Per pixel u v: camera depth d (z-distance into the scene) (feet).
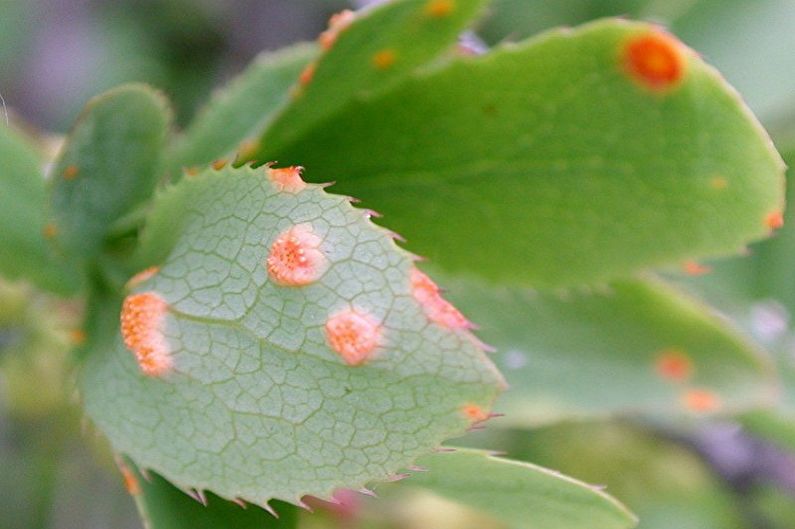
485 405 0.43
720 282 0.76
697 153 0.51
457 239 0.53
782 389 0.67
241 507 0.48
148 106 0.52
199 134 0.54
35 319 0.60
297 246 0.44
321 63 0.50
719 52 0.75
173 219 0.48
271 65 0.55
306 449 0.45
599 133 0.51
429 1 0.50
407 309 0.44
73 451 0.72
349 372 0.44
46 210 0.52
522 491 0.47
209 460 0.46
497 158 0.52
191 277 0.46
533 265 0.53
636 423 0.72
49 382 0.63
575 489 0.46
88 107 0.51
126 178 0.52
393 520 0.69
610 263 0.52
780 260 0.76
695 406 0.58
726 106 0.50
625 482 0.72
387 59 0.51
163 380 0.46
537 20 0.86
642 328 0.58
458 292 0.57
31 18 1.12
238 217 0.46
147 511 0.47
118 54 1.09
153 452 0.46
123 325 0.47
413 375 0.44
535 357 0.58
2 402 0.65
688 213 0.51
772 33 0.75
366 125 0.52
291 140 0.52
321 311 0.44
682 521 0.73
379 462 0.44
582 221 0.52
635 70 0.50
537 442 0.71
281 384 0.45
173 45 1.09
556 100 0.51
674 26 0.76
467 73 0.51
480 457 0.46
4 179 0.53
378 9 0.50
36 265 0.52
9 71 1.11
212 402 0.45
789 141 0.73
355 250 0.44
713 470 0.76
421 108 0.51
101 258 0.51
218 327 0.46
